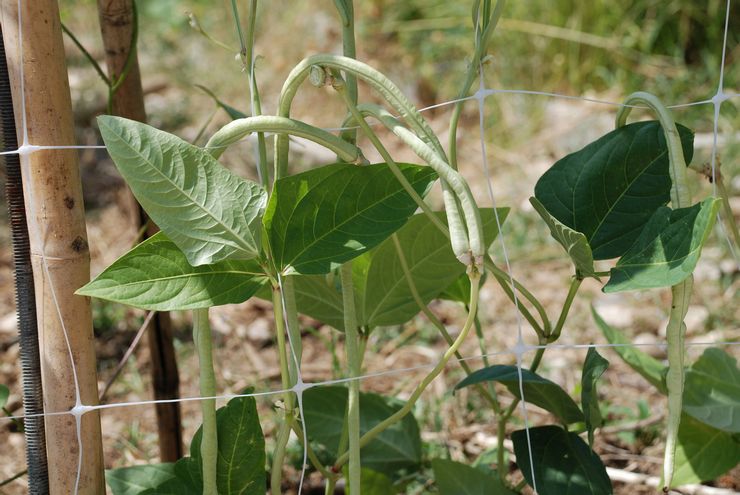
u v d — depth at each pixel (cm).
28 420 119
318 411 151
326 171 106
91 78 394
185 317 254
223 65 430
